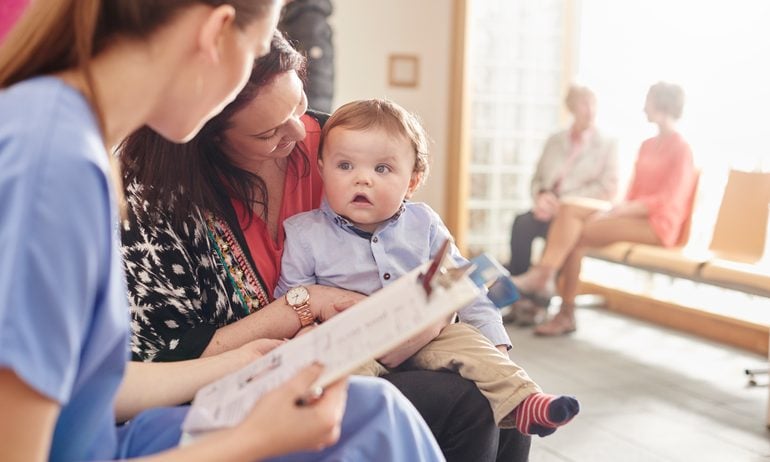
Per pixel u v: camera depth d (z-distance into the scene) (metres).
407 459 1.12
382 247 1.75
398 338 0.96
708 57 5.71
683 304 5.17
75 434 0.99
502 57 6.84
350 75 6.71
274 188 1.77
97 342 0.89
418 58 6.85
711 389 3.90
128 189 1.53
